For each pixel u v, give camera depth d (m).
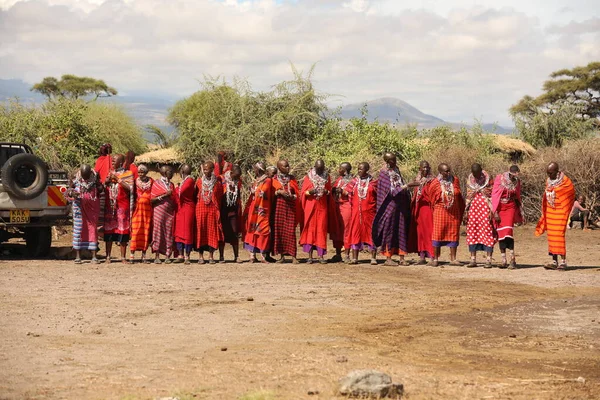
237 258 16.33
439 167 15.61
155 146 42.50
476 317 10.59
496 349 8.77
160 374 7.30
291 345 8.63
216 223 15.80
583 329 9.90
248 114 25.66
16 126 25.58
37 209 16.16
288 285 13.03
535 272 14.94
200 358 7.95
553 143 36.72
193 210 15.75
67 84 66.81
